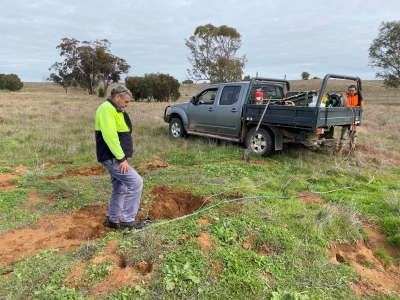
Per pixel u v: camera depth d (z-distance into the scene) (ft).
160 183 17.48
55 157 23.49
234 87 26.94
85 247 10.61
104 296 8.34
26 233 12.12
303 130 22.31
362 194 16.98
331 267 10.64
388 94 165.89
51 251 10.62
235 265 9.78
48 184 17.30
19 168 20.83
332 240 12.25
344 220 13.42
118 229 12.58
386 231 13.38
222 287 8.93
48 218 13.41
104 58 177.99
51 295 8.25
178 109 31.63
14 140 28.22
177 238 11.11
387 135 35.14
